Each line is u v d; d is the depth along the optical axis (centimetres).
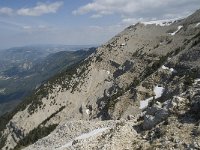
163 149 2822
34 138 11450
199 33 10481
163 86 7650
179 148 2733
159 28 15350
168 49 11306
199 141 2672
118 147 3169
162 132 3103
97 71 14138
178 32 13188
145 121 3584
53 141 5141
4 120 17725
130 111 7650
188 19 14262
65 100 13738
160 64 9900
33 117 13962
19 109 17462
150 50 12406
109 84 11844
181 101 3466
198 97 3309
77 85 14100
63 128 5312
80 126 5116
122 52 14150
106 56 14662
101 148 3206
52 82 16450
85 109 11619
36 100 15200
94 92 12812
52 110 13762
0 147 14600
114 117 8131
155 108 3659
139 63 11425
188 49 8631
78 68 15725
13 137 14438
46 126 12400
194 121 3094
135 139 3309
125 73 11400
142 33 15375
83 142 3706
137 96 7931
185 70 7344
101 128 4616
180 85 6334
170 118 3278
